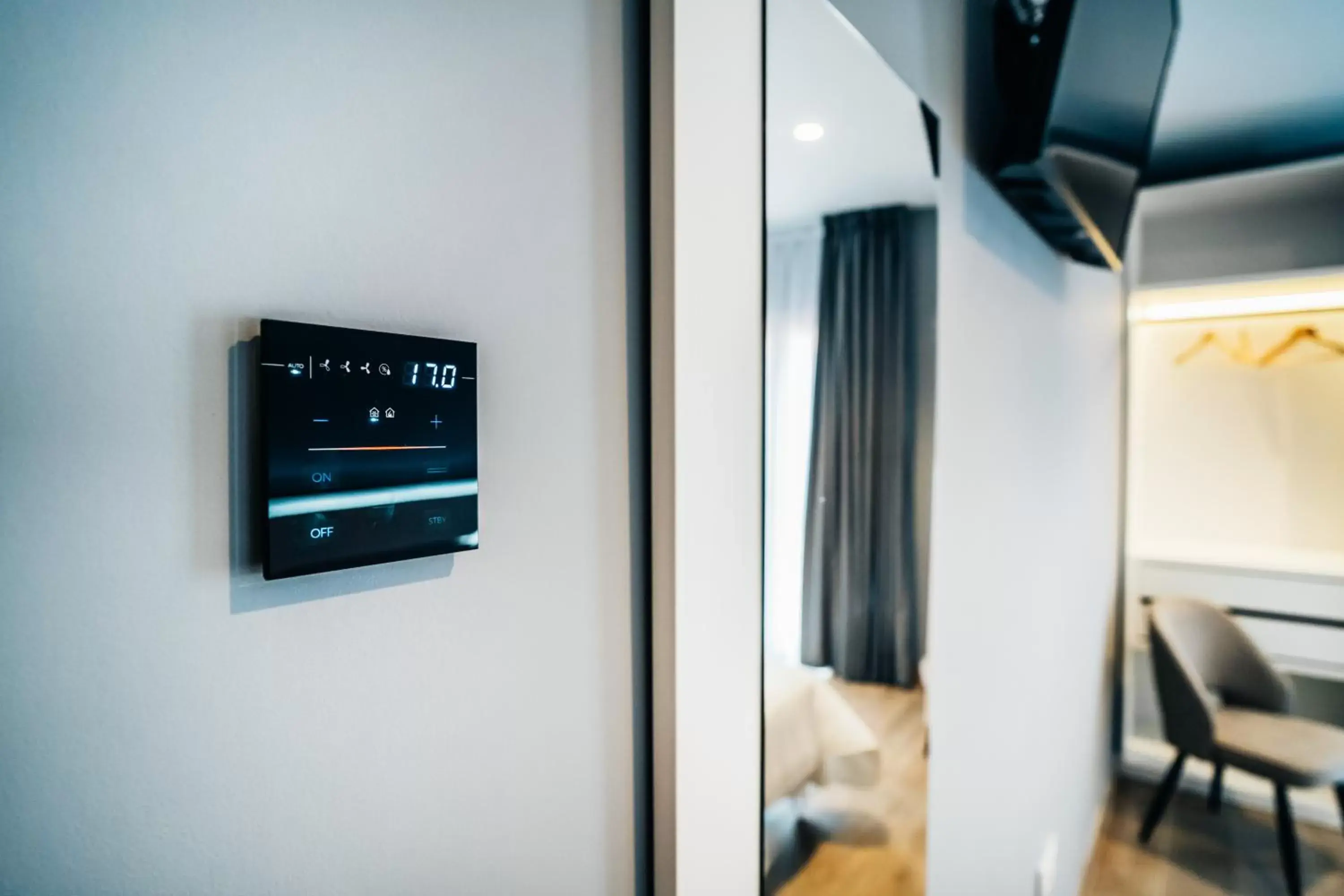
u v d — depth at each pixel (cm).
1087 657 254
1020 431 164
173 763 36
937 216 112
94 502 33
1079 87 122
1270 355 319
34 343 31
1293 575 288
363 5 43
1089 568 254
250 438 38
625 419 63
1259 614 296
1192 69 212
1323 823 289
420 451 44
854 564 94
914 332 106
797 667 84
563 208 56
